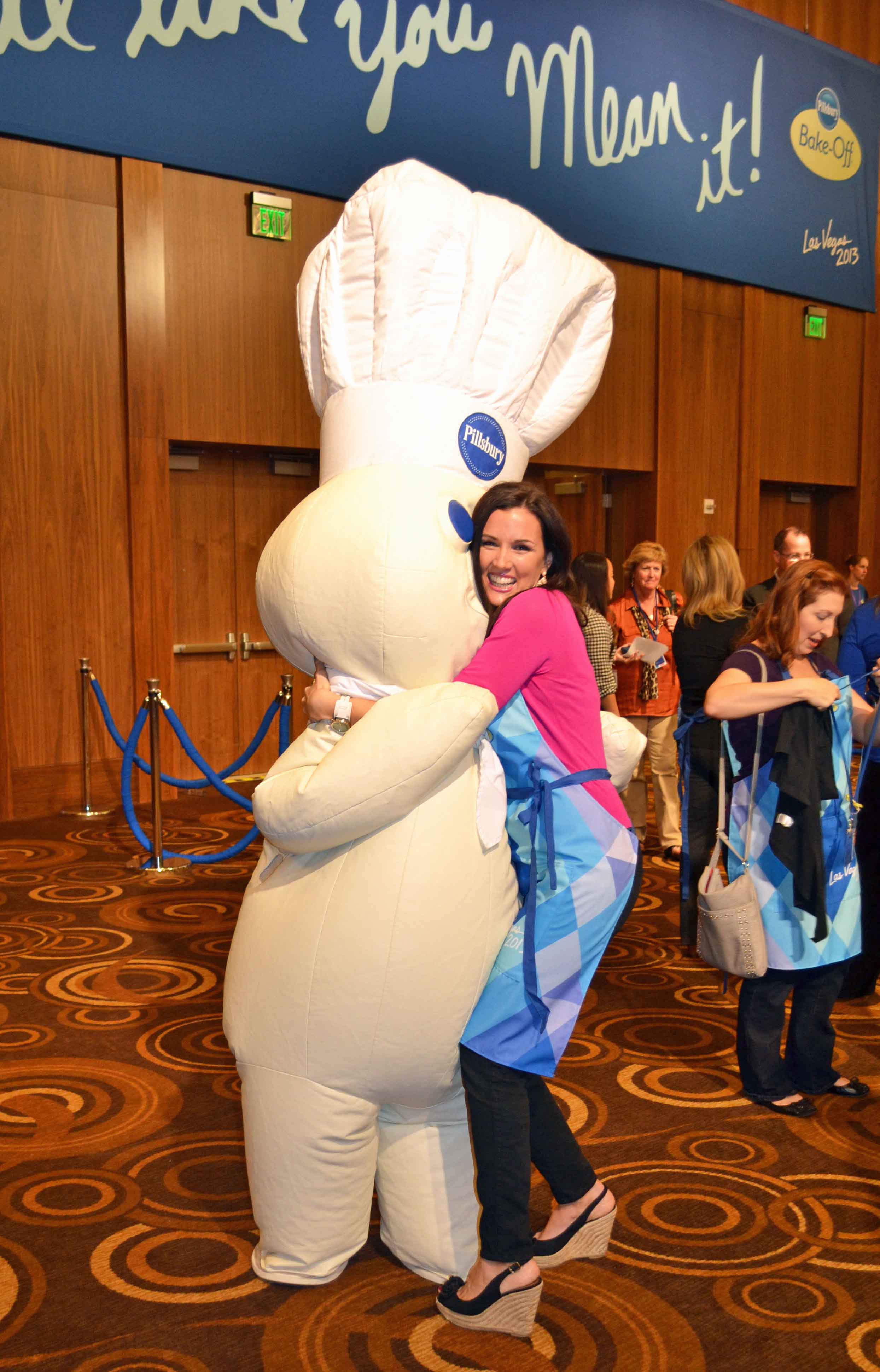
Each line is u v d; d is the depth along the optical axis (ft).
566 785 6.63
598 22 26.94
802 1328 6.89
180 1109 9.83
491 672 6.39
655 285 29.60
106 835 20.42
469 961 6.52
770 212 31.86
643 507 30.42
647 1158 9.04
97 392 21.57
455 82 24.66
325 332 7.30
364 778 6.23
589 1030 11.89
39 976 13.21
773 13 31.89
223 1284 7.28
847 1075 10.66
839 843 9.57
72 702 21.95
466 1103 7.35
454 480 7.00
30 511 21.09
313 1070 6.62
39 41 19.83
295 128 22.61
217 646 24.12
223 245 22.50
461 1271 7.23
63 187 20.79
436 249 6.97
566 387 7.86
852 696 10.29
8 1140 9.23
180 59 21.17
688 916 13.61
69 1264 7.48
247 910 7.15
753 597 17.80
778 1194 8.50
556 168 26.66
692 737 13.74
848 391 35.70
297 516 7.07
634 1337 6.79
